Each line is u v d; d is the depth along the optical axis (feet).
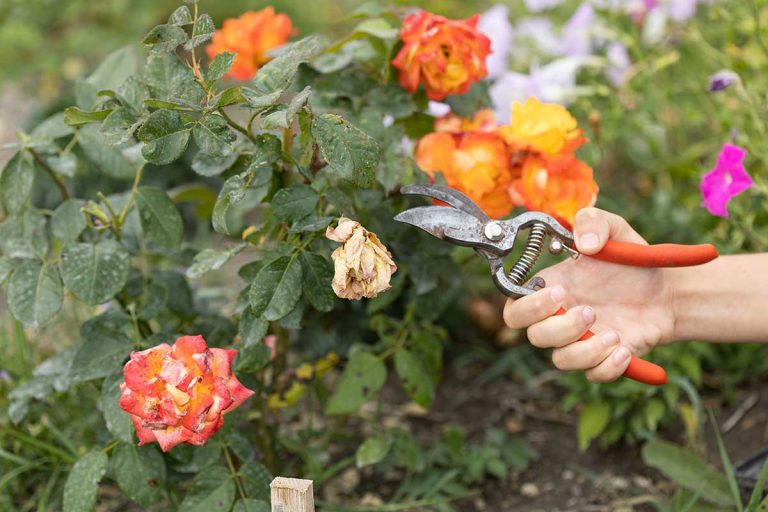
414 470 6.56
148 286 5.52
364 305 7.06
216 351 4.25
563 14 10.07
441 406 7.79
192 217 9.66
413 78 5.53
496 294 8.39
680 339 5.14
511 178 5.55
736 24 7.70
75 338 7.37
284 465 6.59
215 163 5.16
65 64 15.14
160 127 4.23
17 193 5.33
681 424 7.25
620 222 4.70
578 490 6.69
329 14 16.10
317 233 4.88
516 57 9.41
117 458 5.03
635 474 6.84
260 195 5.64
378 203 5.61
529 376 7.85
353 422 7.32
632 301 5.00
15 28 15.66
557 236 4.58
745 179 6.01
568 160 5.34
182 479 5.45
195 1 4.50
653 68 8.33
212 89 4.40
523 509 6.52
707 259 4.46
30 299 5.02
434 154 5.47
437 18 5.45
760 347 7.55
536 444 7.25
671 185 8.94
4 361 6.59
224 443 5.21
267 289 4.60
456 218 4.50
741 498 5.73
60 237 5.35
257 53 6.20
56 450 6.07
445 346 8.41
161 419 4.14
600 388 6.81
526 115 5.37
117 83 5.70
